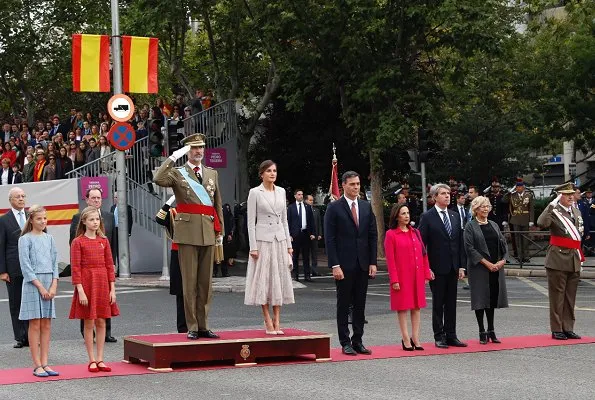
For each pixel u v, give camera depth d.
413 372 19.92
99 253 20.56
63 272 47.66
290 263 22.42
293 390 17.98
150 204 51.09
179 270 24.31
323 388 18.16
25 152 59.91
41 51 72.00
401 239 22.94
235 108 60.16
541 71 62.00
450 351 22.83
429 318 29.61
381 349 23.27
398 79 52.44
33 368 21.17
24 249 20.09
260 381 19.03
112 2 43.94
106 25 67.75
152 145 42.00
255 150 66.44
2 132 66.56
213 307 33.16
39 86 77.81
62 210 50.59
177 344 20.45
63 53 71.62
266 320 22.11
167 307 33.62
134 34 58.81
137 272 50.72
